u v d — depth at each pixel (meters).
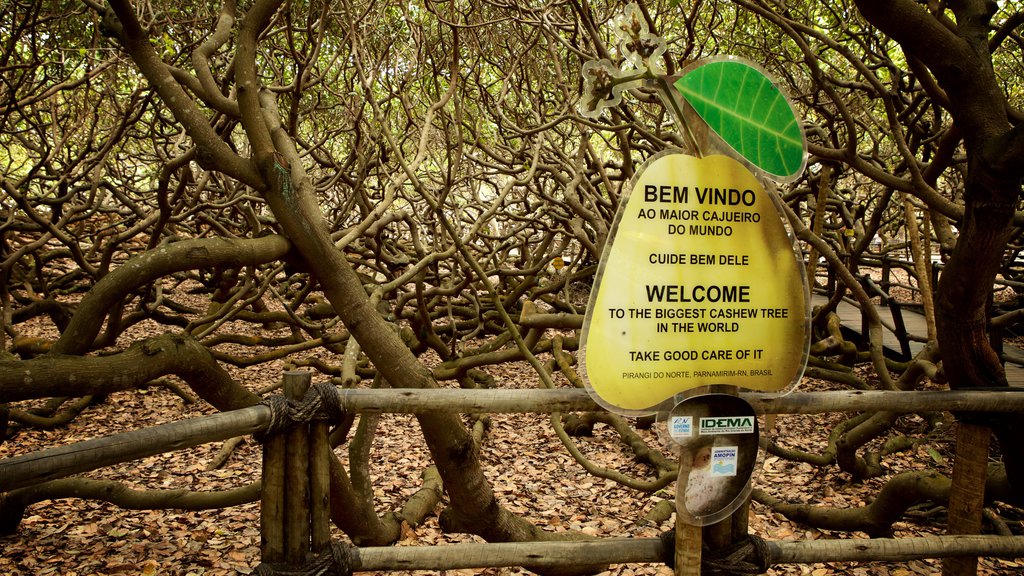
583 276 8.59
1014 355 7.34
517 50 6.13
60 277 9.72
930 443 5.70
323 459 2.07
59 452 1.61
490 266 9.43
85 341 2.50
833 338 7.04
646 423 6.27
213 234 9.27
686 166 1.92
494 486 5.06
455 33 3.98
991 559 3.89
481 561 2.06
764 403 2.05
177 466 5.30
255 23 2.80
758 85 1.95
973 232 2.38
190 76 3.02
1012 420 2.36
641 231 1.90
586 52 4.61
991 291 2.62
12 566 3.72
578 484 5.13
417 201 8.58
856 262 6.14
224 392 2.82
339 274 2.84
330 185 6.81
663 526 4.38
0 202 6.84
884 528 3.81
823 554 2.17
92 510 4.48
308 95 7.50
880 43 4.54
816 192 6.32
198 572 3.68
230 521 4.34
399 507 4.61
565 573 3.38
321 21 3.71
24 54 6.83
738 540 2.13
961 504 2.44
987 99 2.37
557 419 4.95
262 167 2.68
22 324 9.38
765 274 1.98
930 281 5.07
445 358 6.77
